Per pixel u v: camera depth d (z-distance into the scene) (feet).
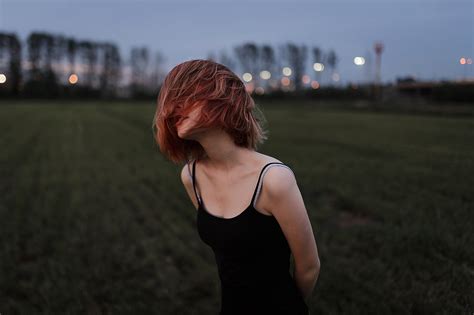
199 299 10.26
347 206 16.84
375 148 32.76
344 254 11.90
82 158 33.81
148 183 23.76
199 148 4.50
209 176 4.38
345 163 26.76
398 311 8.57
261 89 216.54
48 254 13.25
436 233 11.82
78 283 10.93
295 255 4.28
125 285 10.96
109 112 111.14
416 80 158.10
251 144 4.23
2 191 21.91
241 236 4.01
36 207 18.38
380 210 15.40
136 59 229.04
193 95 3.89
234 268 4.24
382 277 10.07
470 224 12.53
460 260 10.46
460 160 24.39
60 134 54.08
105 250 13.28
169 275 11.61
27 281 11.44
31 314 9.59
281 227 4.02
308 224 4.06
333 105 135.54
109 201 19.62
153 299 10.26
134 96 210.59
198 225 4.54
